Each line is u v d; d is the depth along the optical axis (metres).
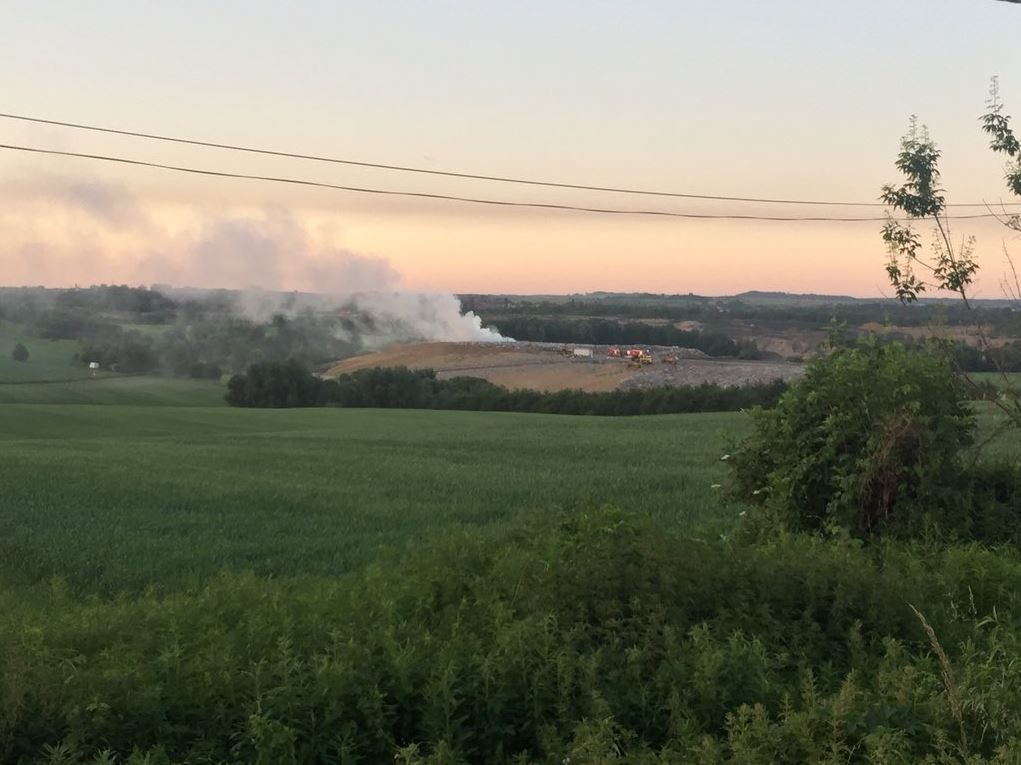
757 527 10.70
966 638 7.21
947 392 10.77
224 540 15.77
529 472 26.64
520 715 5.53
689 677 5.75
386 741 5.20
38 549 14.93
